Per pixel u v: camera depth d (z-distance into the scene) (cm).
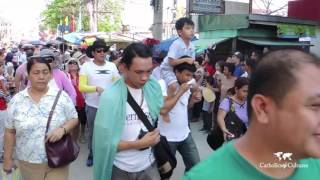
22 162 364
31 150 357
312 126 111
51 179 362
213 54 1267
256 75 118
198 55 1234
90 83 635
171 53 496
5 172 370
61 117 365
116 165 320
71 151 367
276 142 119
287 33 1261
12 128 367
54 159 355
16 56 1619
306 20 1298
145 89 326
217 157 130
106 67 641
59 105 365
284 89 112
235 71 885
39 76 357
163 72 499
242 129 458
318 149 113
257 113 118
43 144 357
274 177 124
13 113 361
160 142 339
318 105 112
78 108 795
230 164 127
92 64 639
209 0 1501
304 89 111
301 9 1412
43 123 358
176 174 634
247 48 1280
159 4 1700
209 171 128
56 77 590
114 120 308
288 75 112
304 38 1368
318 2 1353
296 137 113
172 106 428
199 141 853
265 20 1236
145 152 326
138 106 319
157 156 338
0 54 753
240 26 1235
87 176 624
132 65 309
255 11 2348
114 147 306
